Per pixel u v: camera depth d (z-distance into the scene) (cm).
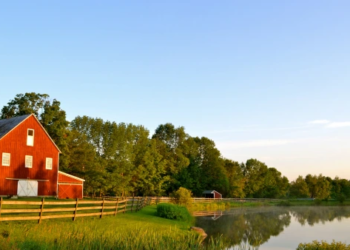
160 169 7775
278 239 3306
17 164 3988
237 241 3006
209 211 6288
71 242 1563
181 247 1802
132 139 7769
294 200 11506
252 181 11912
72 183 4625
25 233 1723
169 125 9956
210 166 9875
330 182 13862
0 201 1875
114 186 6506
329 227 4328
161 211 3572
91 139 7256
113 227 2291
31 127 4169
